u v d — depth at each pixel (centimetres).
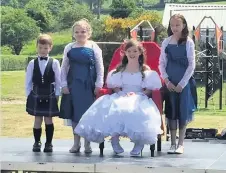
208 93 2255
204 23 3170
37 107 771
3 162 686
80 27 772
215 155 755
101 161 693
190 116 776
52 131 778
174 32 772
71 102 771
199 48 2498
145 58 775
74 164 675
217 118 1922
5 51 3162
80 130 736
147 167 661
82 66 770
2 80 2581
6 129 1597
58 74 776
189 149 812
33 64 775
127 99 736
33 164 681
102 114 733
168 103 774
